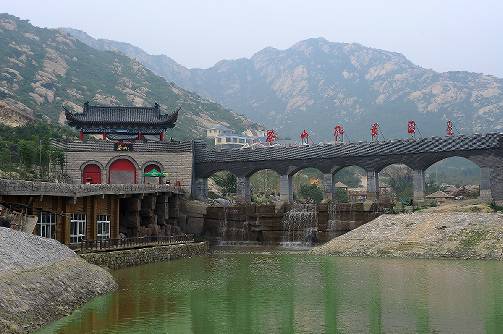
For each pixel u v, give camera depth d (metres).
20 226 53.06
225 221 103.25
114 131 116.50
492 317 36.69
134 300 43.94
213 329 34.78
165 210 93.81
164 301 43.69
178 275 58.28
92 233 70.19
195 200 110.50
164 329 34.72
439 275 54.22
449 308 39.59
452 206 87.19
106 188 70.56
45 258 43.94
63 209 63.75
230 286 50.97
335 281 52.75
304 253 79.75
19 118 150.62
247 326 35.50
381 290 47.25
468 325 34.69
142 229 82.94
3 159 107.25
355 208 92.44
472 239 69.31
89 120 114.75
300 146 106.31
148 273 59.69
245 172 111.44
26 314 33.16
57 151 110.50
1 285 33.66
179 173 111.50
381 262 65.31
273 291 48.06
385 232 78.06
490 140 89.69
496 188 89.38
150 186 85.19
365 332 33.53
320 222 95.25
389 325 35.09
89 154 110.50
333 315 38.22
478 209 82.69
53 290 38.91
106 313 38.75
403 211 88.56
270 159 108.44
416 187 96.38
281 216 99.25
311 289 48.72
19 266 38.59
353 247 76.25
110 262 60.56
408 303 41.62
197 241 93.31
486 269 57.25
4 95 188.75
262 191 167.88
